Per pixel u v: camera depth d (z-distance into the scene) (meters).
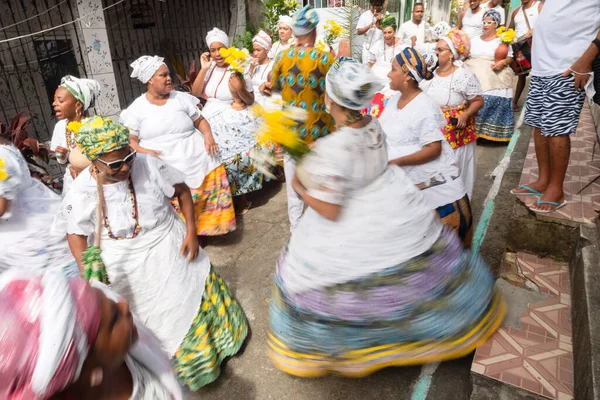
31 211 2.69
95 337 0.90
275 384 2.61
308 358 2.18
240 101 4.49
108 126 2.05
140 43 6.73
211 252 4.00
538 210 3.08
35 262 2.68
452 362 2.63
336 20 7.18
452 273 2.09
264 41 5.30
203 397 2.55
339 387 2.54
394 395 2.46
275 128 2.01
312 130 3.26
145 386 1.10
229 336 2.67
